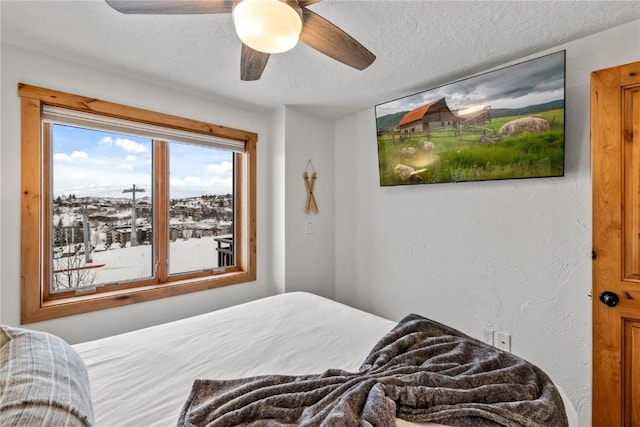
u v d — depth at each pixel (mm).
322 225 2750
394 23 1369
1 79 1487
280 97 2252
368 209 2582
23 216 1542
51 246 1714
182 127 2127
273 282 2561
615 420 1304
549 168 1562
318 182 2715
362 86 2062
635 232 1279
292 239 2516
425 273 2197
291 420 805
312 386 932
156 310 2000
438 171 1980
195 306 2184
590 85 1374
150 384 1018
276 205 2531
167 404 921
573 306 1562
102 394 954
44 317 1596
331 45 1201
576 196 1548
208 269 2367
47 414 550
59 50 1575
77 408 612
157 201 2104
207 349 1261
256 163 2541
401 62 1733
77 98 1701
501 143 1697
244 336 1385
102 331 1783
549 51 1607
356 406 789
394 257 2395
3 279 1496
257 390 915
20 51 1536
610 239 1321
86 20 1329
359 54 1264
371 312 2562
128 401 927
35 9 1249
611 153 1316
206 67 1772
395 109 2133
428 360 1025
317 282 2709
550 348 1636
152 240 2098
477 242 1917
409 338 1157
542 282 1661
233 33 1432
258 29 952
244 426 790
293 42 1026
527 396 839
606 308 1331
